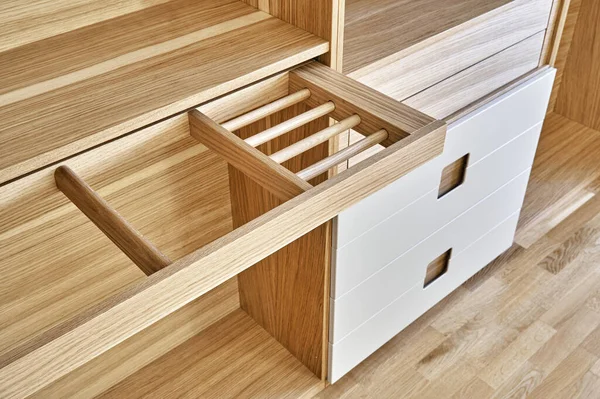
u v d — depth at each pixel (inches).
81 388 46.4
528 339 54.3
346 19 47.5
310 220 31.1
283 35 39.6
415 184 43.4
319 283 42.4
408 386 50.6
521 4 50.0
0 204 30.8
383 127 35.8
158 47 38.2
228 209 47.9
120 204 40.6
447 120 50.2
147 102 33.6
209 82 35.1
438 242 50.6
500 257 62.7
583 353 53.1
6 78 35.4
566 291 58.9
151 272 27.2
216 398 47.0
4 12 36.5
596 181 71.5
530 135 54.2
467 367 52.0
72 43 38.5
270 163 32.5
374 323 48.8
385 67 42.2
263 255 29.9
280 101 37.6
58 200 36.9
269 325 51.0
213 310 51.7
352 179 31.8
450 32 45.3
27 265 38.0
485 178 51.8
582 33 73.1
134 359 48.4
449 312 57.0
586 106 77.0
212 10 42.4
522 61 54.2
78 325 24.4
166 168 41.7
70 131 31.6
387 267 46.0
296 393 47.4
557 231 65.6
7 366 23.0
